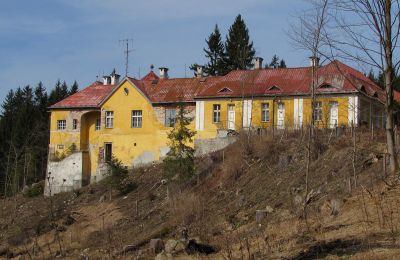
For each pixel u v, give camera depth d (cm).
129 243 3347
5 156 7825
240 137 4675
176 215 3684
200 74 6131
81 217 4616
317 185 3394
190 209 3641
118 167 5025
